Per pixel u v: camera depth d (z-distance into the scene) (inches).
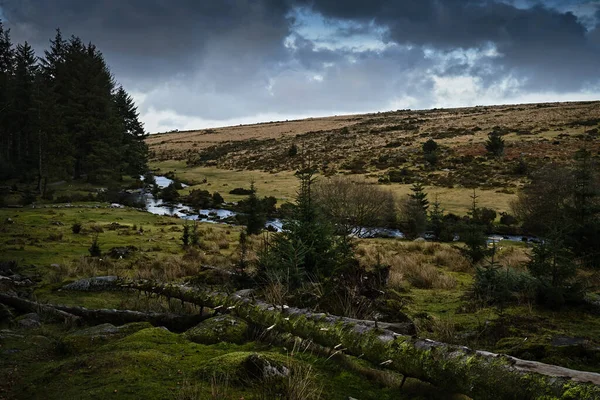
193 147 4488.2
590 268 491.5
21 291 306.7
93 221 995.3
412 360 142.8
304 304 245.1
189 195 1907.0
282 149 3590.1
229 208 1663.4
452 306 313.6
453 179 1985.7
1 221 862.5
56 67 2635.3
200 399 126.2
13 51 2576.3
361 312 242.7
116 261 509.4
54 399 130.1
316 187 1165.7
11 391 140.3
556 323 260.7
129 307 267.0
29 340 196.7
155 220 1152.8
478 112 4847.4
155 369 150.3
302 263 303.1
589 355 202.2
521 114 4128.9
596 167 1081.4
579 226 540.7
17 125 2236.7
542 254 321.4
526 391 115.1
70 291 318.0
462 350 137.6
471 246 586.6
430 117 4798.2
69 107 2257.6
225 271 365.4
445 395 145.3
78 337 189.5
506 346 216.8
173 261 520.7
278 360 157.3
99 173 2162.9
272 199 1654.8
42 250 563.2
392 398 144.6
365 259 574.9
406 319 247.8
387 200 1302.9
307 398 133.7
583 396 104.1
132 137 2773.1
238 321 206.4
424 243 911.0
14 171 2048.5
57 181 2106.3
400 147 2965.1
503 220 1267.2
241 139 4741.6
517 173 1988.2
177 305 265.1
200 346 179.9
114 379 140.9
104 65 2765.7
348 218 1144.2
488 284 330.0
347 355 179.9
